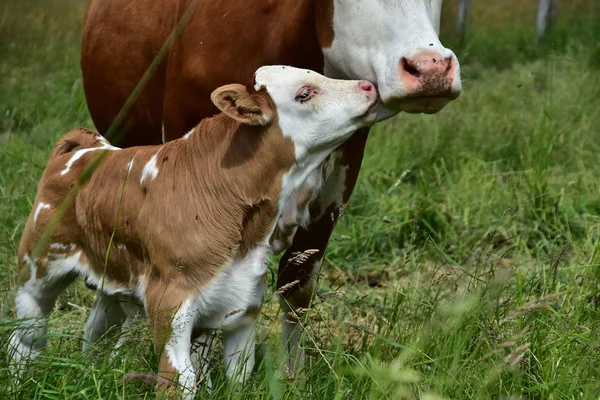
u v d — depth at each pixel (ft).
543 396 18.83
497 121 40.40
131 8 25.98
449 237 31.37
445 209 32.76
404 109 19.79
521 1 74.84
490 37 60.70
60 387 17.98
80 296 27.27
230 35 22.38
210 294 19.02
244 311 19.52
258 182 19.42
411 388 18.52
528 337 20.56
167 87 23.62
